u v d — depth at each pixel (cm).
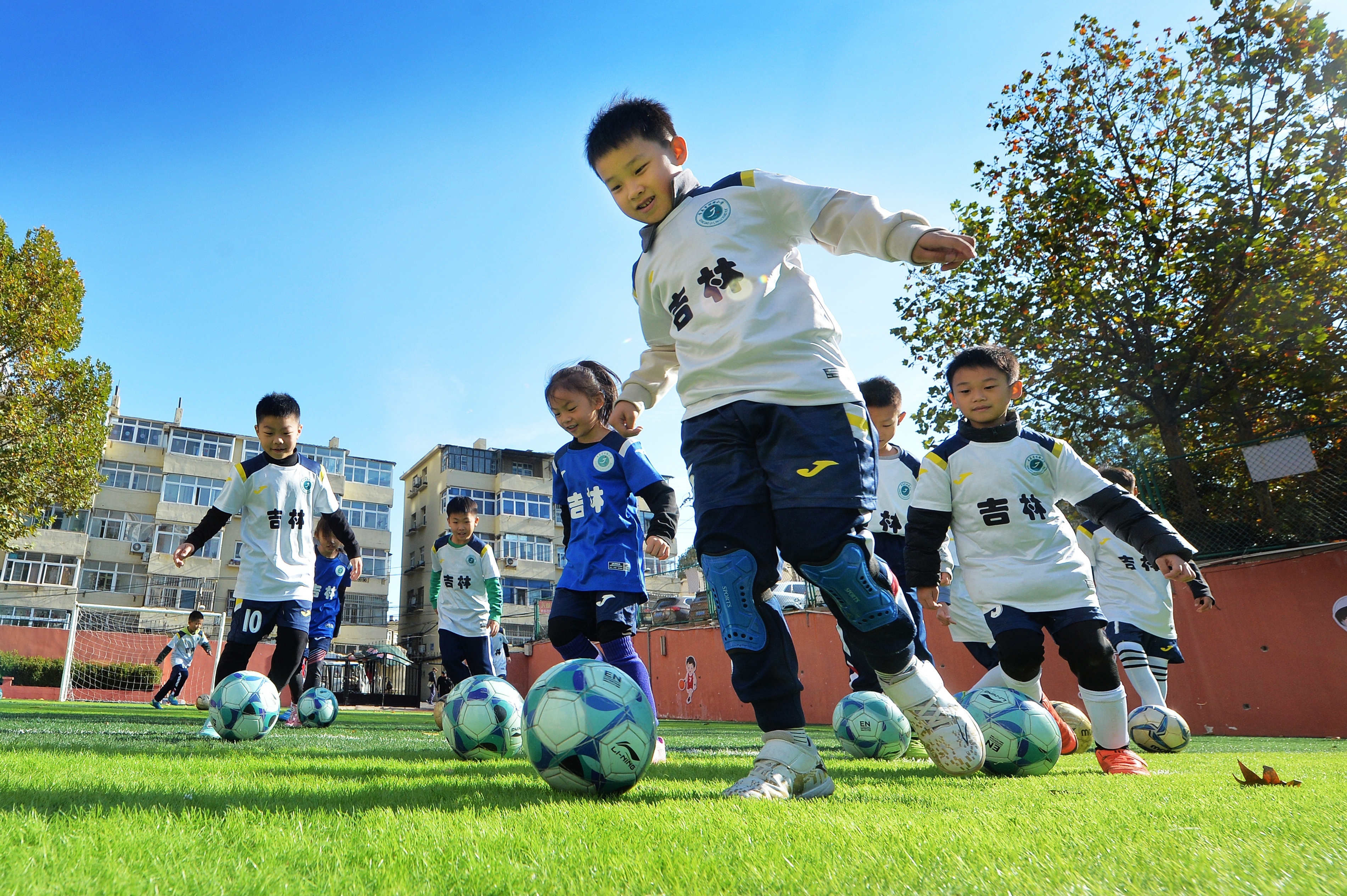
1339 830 146
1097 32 1338
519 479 4338
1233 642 895
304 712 689
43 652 2517
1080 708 974
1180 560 301
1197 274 1284
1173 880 106
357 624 3969
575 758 194
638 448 422
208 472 3775
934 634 1160
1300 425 1283
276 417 504
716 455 229
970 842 131
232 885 100
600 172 272
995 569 340
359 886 101
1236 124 1264
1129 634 508
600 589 407
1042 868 113
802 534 213
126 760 275
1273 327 1250
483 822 146
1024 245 1402
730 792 198
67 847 117
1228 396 1303
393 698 3175
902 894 99
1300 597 859
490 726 349
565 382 425
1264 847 128
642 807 169
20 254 2094
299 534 518
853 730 394
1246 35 1233
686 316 252
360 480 4241
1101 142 1364
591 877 107
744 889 101
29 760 259
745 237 251
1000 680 376
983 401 346
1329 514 884
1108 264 1355
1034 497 340
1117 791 219
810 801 189
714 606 223
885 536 518
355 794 188
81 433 2081
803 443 220
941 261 226
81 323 2159
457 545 684
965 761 247
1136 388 1358
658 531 397
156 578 3528
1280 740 740
